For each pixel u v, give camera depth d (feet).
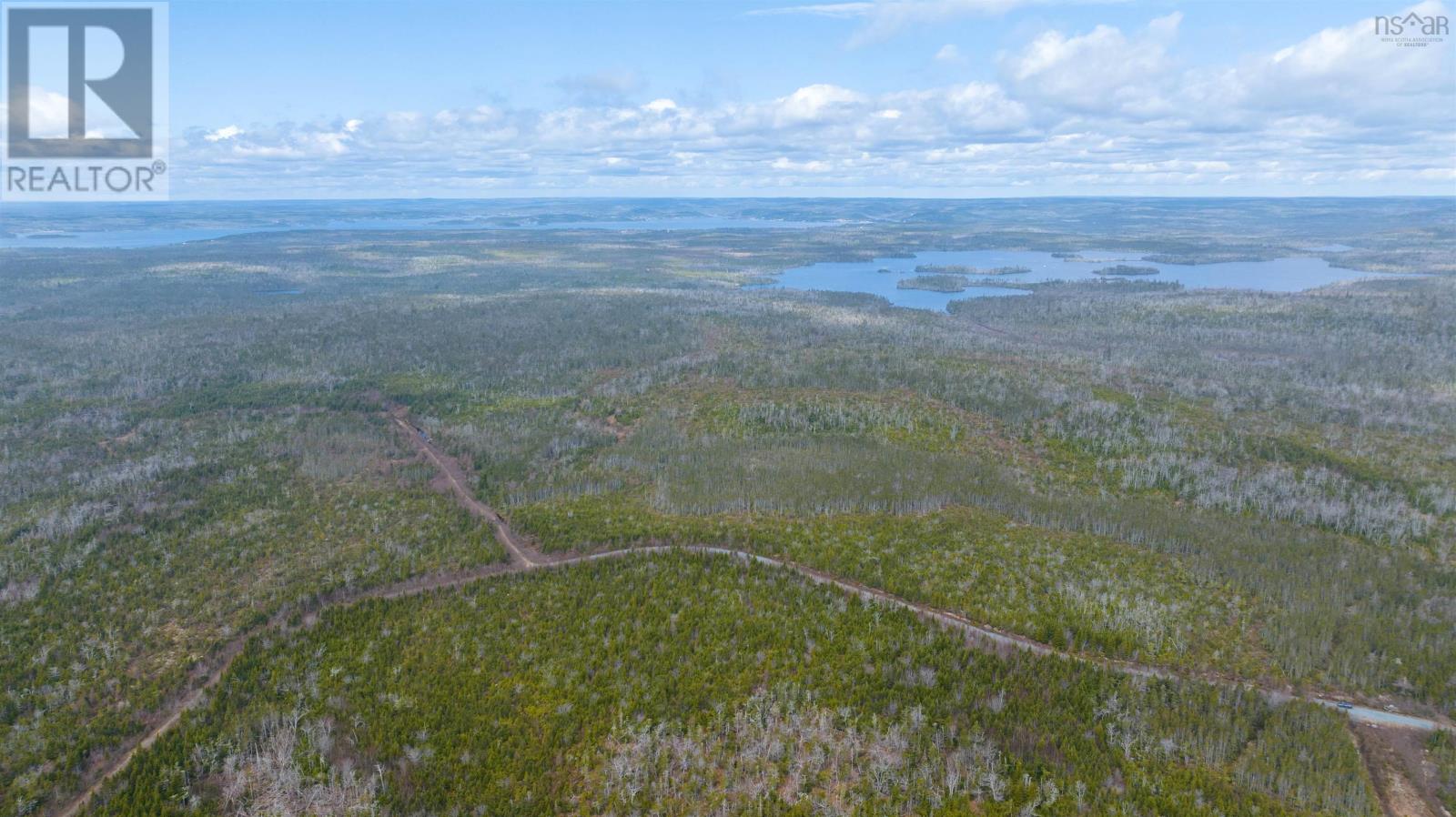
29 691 256.73
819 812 211.82
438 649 281.13
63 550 344.28
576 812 214.69
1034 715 245.04
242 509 392.88
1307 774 223.51
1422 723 249.55
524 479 448.65
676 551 348.59
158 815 213.05
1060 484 450.30
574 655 276.21
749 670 267.39
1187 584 323.78
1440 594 319.47
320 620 297.74
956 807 212.64
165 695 260.42
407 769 228.43
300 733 240.94
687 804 215.31
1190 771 225.15
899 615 298.76
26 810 216.74
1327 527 396.78
